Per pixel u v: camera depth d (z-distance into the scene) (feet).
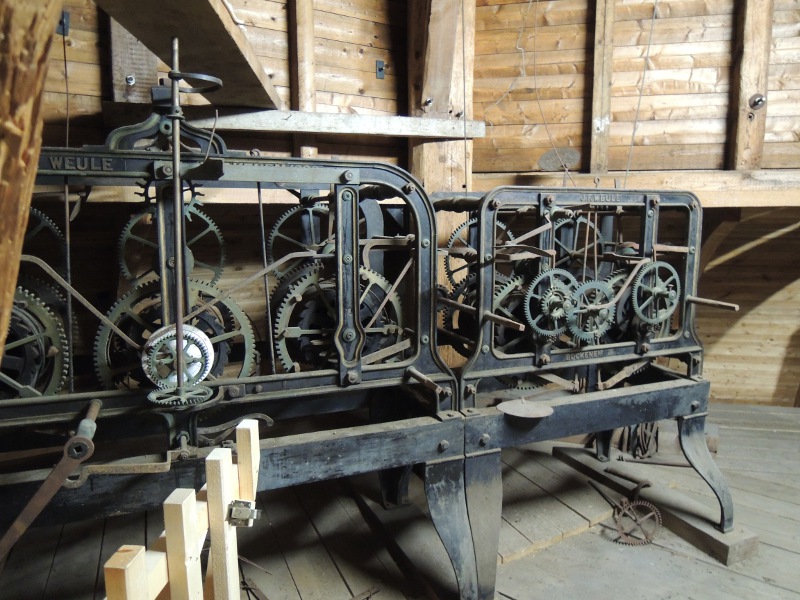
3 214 2.10
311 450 7.11
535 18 15.52
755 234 17.92
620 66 15.60
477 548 7.76
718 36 15.44
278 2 13.26
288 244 14.26
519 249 8.88
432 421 7.84
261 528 9.59
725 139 15.81
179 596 4.09
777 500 10.72
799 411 15.65
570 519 9.84
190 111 12.10
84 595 7.91
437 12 13.33
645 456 12.10
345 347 7.82
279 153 13.56
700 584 8.41
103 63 11.57
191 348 6.76
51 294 7.75
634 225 17.60
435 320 8.29
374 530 9.61
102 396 6.77
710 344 19.77
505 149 16.02
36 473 6.32
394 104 15.11
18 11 1.84
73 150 6.51
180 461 6.63
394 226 12.14
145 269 12.82
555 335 8.66
